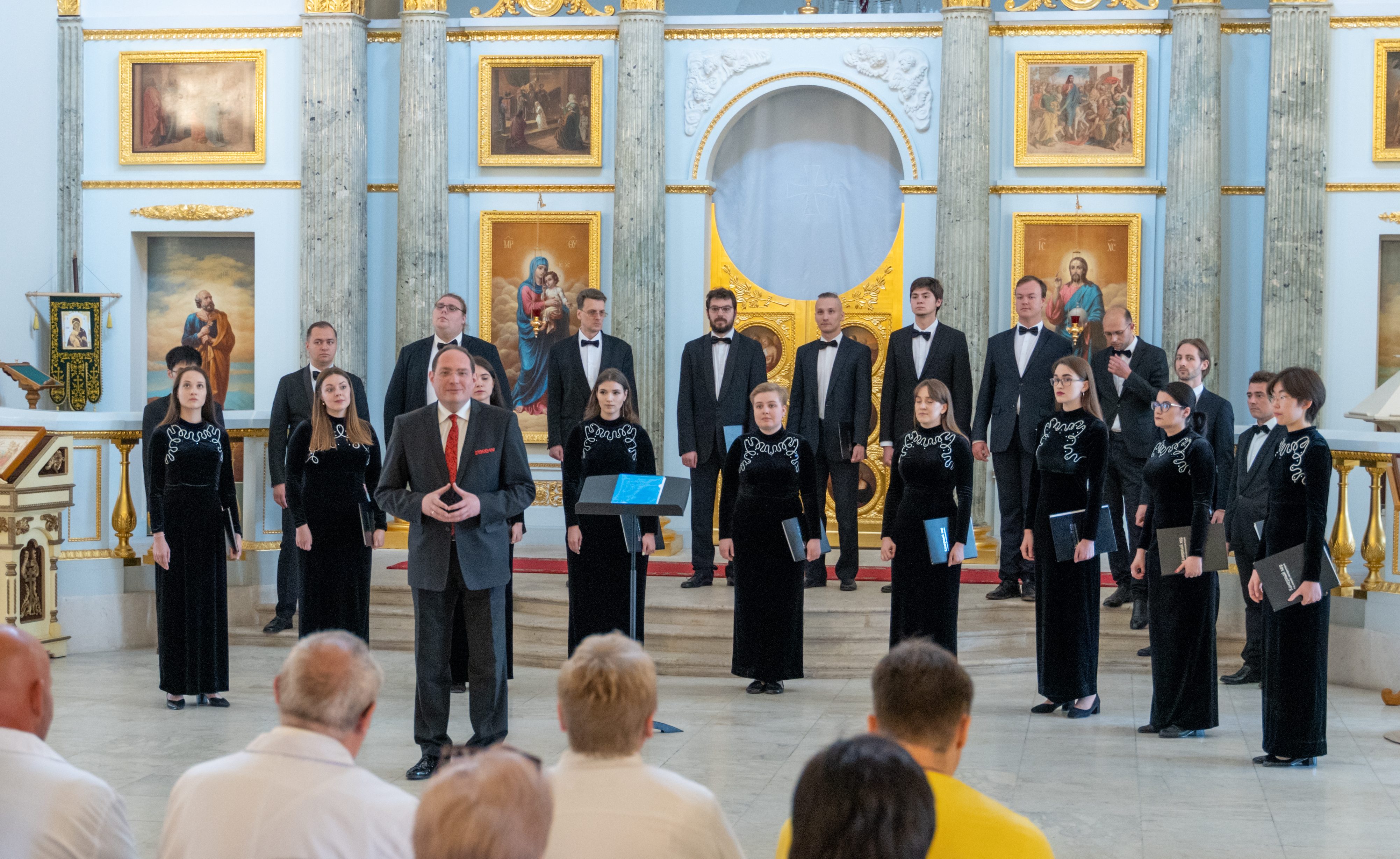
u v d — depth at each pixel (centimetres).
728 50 1182
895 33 1166
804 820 210
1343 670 852
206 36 1216
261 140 1213
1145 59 1134
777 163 1214
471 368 632
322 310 1191
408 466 629
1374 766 650
